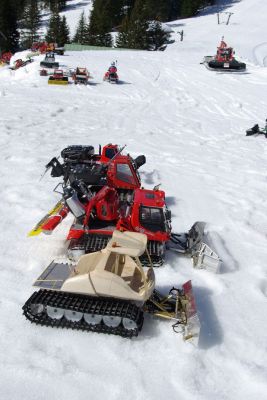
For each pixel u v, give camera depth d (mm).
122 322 4977
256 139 18250
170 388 4449
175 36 72500
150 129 18859
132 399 4270
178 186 11180
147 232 6879
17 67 38312
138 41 72938
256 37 65250
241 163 14250
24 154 12641
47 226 6391
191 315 5051
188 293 5504
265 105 26312
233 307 6027
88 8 116000
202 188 11211
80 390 4320
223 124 21344
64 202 6898
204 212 9562
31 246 7207
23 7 105688
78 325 5070
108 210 7039
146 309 5406
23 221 8141
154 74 35375
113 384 4418
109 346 4934
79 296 5188
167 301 5629
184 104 26141
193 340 4992
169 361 4793
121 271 5543
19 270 6441
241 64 36750
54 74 29188
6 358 4648
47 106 21469
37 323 5121
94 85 29609
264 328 5637
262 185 11961
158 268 6785
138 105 24812
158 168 12703
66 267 5633
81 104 23375
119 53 46625
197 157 14609
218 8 97438
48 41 83688
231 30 71938
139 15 72312
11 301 5625
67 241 7113
